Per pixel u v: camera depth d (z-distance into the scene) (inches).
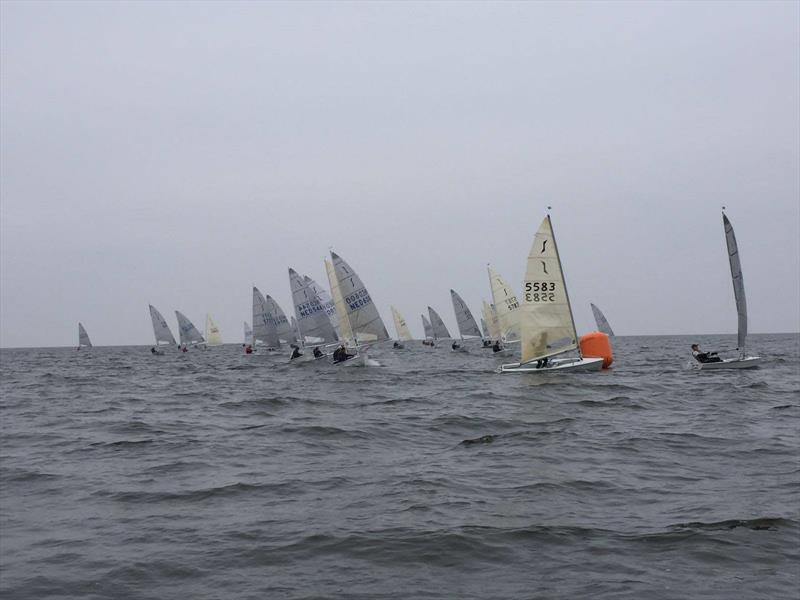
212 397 1217.4
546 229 1349.7
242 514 422.9
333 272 1898.4
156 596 297.9
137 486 506.6
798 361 2001.7
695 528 370.0
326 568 326.0
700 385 1208.8
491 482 491.8
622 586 295.4
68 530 398.3
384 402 1049.5
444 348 4042.8
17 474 557.9
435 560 333.4
